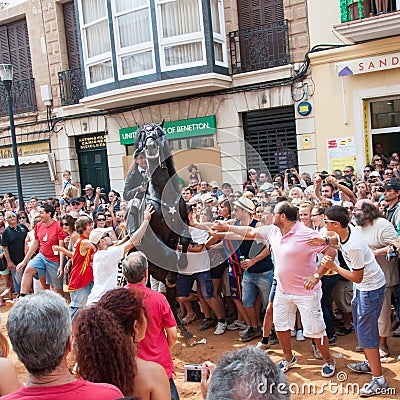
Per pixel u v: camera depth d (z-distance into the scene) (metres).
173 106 11.91
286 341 4.80
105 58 11.91
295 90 10.57
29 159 14.76
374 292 4.14
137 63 11.46
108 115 13.06
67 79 13.86
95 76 12.34
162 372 2.55
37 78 14.52
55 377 2.00
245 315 5.73
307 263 4.54
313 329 4.55
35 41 14.37
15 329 1.95
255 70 11.13
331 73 10.12
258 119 11.30
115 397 2.04
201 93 11.52
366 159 10.08
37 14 14.22
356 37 9.36
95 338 2.30
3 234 8.55
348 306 5.52
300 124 10.59
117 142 13.07
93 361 2.28
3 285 9.91
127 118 12.68
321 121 10.36
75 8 12.34
